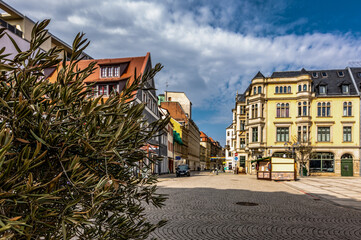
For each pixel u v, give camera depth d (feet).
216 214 28.30
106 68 92.68
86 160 7.22
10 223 5.29
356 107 126.11
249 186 61.98
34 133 6.48
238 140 161.48
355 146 123.85
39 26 6.89
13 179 5.62
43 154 6.14
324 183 74.90
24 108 6.32
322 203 37.45
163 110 148.36
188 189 52.95
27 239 6.15
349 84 128.26
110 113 7.50
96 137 7.23
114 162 7.16
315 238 20.18
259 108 132.26
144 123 9.06
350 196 45.44
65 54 7.61
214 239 19.62
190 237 19.98
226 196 42.65
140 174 9.80
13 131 6.50
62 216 6.62
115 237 9.00
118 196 9.28
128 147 8.09
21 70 6.78
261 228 22.82
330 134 127.03
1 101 6.16
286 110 131.23
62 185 7.66
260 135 130.93
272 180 83.82
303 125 127.44
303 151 116.06
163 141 131.23
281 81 132.57
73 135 7.01
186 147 219.41
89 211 6.86
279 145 129.90
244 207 32.76
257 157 134.31
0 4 89.61
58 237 7.23
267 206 33.78
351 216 28.50
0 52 6.40
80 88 7.93
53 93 7.23
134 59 95.76
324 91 130.93
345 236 20.85
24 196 5.76
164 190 50.60
